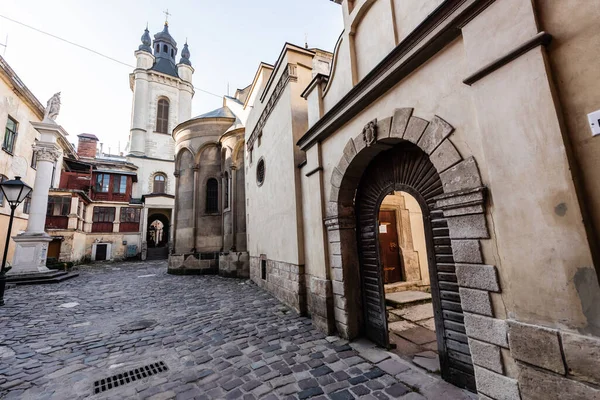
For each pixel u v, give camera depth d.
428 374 3.14
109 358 3.84
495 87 2.17
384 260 7.04
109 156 35.41
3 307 6.86
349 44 4.21
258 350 3.98
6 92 13.59
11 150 14.35
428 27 2.71
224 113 15.45
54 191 18.80
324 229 4.84
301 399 2.74
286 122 6.70
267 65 9.48
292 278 6.09
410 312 5.51
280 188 7.04
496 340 2.18
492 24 2.20
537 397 1.86
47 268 11.75
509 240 2.06
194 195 13.98
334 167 4.62
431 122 2.80
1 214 12.95
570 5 1.83
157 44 39.44
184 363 3.64
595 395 1.58
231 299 7.40
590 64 1.73
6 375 3.39
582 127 1.75
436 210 3.20
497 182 2.13
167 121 33.59
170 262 13.87
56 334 4.86
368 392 2.83
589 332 1.64
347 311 4.26
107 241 22.84
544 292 1.86
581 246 1.68
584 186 1.73
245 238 12.20
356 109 3.96
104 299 7.78
